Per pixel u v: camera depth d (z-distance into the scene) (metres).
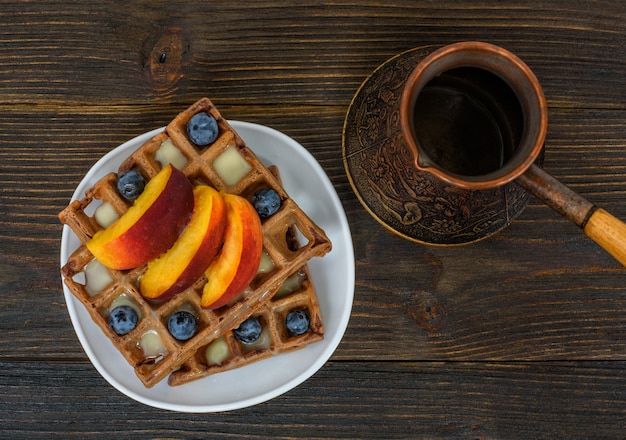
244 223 0.54
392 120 0.54
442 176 0.49
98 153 0.64
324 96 0.64
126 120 0.64
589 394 0.65
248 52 0.63
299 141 0.64
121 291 0.57
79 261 0.57
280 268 0.57
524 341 0.65
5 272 0.64
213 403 0.61
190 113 0.57
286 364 0.62
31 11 0.63
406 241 0.64
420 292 0.64
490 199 0.56
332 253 0.62
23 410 0.64
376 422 0.65
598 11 0.64
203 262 0.53
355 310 0.64
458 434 0.65
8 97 0.63
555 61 0.64
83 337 0.60
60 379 0.64
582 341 0.65
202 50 0.63
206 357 0.60
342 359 0.65
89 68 0.63
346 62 0.64
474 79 0.53
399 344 0.65
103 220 0.57
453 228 0.59
